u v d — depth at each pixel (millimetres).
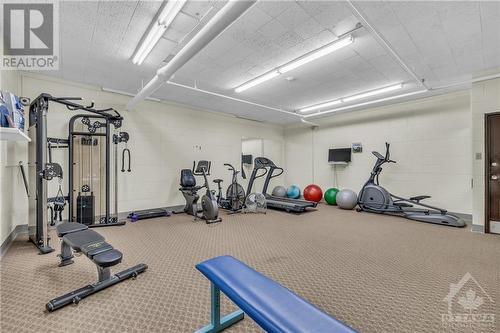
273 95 5703
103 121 5121
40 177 3336
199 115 6852
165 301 2092
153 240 3803
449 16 2797
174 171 6316
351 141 7289
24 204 4125
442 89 5188
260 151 9711
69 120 4598
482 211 4297
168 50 3598
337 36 3217
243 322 1866
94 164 5023
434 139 5707
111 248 2230
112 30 3078
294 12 2742
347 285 2400
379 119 6660
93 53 3668
